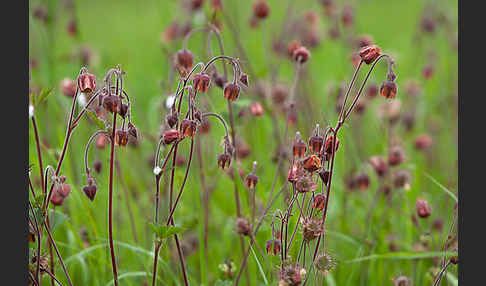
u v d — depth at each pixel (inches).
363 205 61.6
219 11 62.9
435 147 70.4
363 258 55.6
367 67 65.4
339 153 62.9
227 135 53.1
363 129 66.1
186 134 50.9
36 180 58.9
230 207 60.0
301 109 63.6
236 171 55.1
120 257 58.6
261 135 61.5
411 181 60.5
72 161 60.4
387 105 64.5
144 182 63.4
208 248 59.5
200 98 58.9
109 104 49.9
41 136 59.2
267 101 62.4
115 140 50.7
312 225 51.3
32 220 51.4
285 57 72.3
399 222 60.9
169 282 56.4
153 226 51.2
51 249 52.8
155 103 62.5
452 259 53.7
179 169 57.7
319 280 54.2
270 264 53.3
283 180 59.3
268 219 55.7
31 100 51.0
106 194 58.2
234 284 55.7
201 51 64.4
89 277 57.9
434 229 60.2
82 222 60.2
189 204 62.2
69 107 61.1
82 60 69.1
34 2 70.2
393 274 58.7
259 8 63.6
